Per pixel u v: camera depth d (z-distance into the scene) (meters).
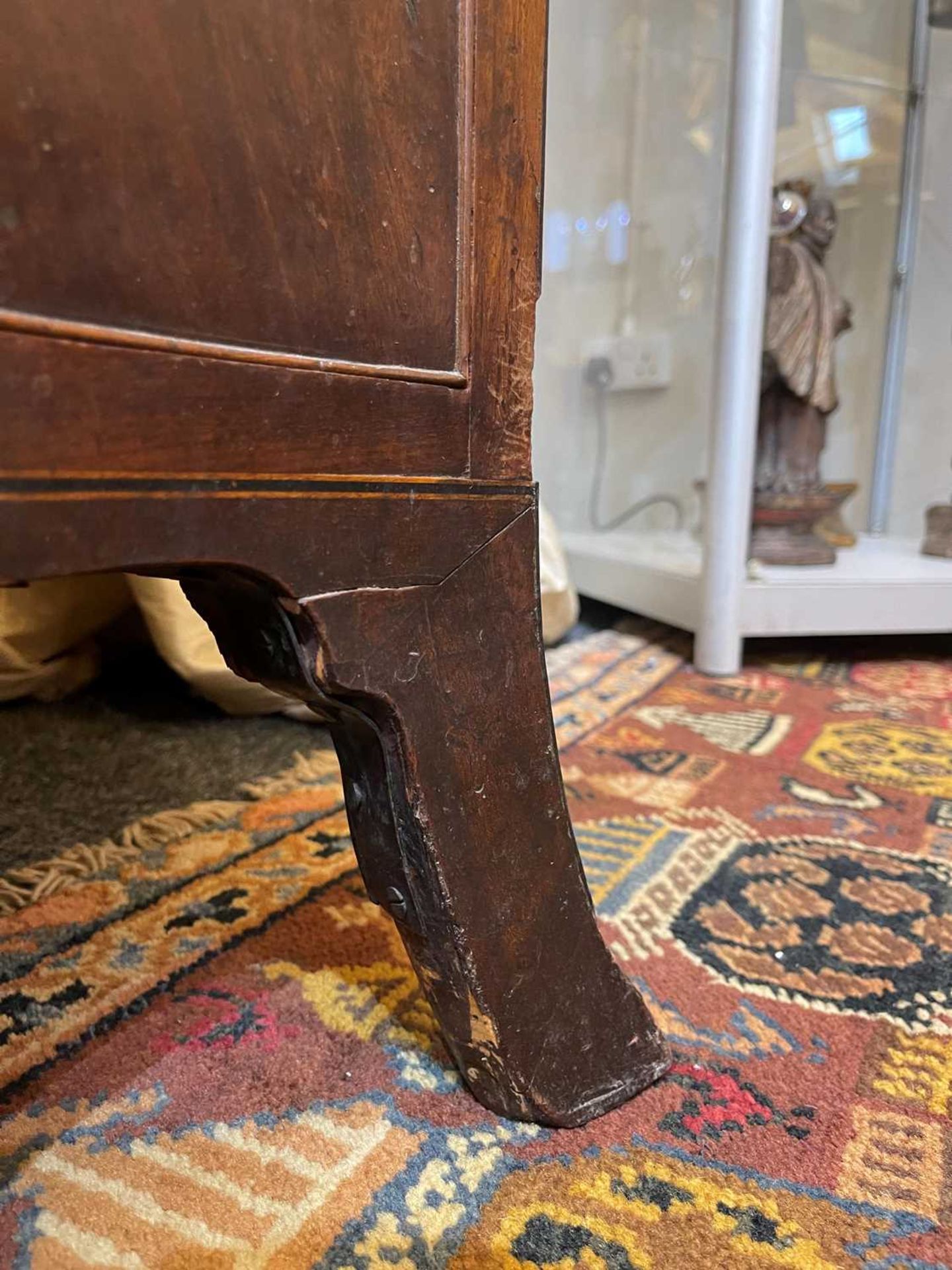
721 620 1.37
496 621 0.39
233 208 0.28
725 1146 0.42
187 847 0.74
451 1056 0.46
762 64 1.18
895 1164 0.41
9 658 1.04
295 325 0.30
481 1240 0.37
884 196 1.96
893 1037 0.51
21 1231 0.37
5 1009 0.52
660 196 1.85
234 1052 0.49
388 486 0.34
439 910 0.38
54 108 0.23
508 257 0.37
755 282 1.26
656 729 1.10
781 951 0.60
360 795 0.39
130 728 1.04
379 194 0.32
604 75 1.87
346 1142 0.42
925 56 1.85
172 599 1.00
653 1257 0.36
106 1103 0.45
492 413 0.38
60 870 0.70
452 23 0.34
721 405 1.31
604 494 2.08
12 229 0.23
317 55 0.30
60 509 0.25
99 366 0.25
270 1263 0.36
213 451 0.28
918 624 1.42
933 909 0.65
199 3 0.26
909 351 2.00
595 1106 0.44
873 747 1.04
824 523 1.87
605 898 0.66
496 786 0.40
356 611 0.34
